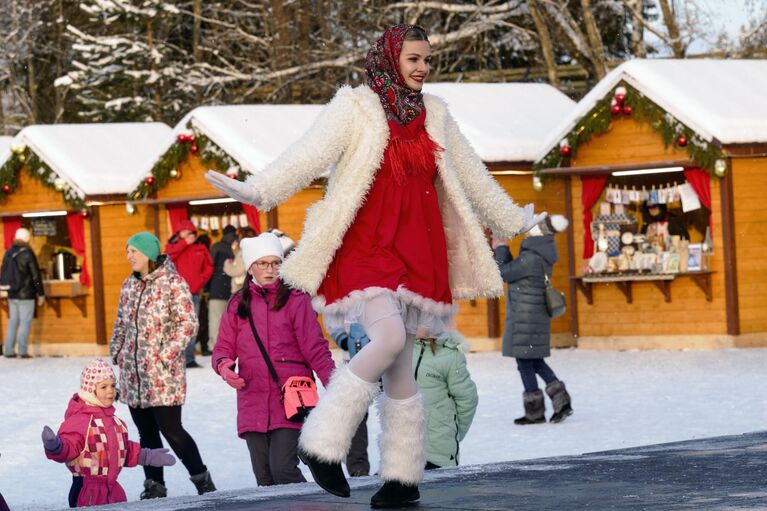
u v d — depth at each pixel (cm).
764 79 2848
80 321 3422
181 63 5131
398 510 609
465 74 4856
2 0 5688
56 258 3509
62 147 3431
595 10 4831
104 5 4984
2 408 2069
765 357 2445
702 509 562
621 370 2322
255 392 1066
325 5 4897
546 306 1688
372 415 1830
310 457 607
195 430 1730
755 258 2725
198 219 3316
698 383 2027
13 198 3519
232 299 1091
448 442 1097
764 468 720
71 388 2381
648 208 2895
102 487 1080
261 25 5378
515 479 718
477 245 624
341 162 611
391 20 4859
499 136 2991
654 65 2798
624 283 2856
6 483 1384
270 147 3155
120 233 3400
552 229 1691
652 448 882
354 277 600
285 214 3106
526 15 4872
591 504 594
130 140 3572
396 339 593
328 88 4909
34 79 5781
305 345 1067
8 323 3312
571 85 4744
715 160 2669
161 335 1195
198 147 3250
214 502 702
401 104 614
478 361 2644
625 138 2853
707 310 2753
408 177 611
